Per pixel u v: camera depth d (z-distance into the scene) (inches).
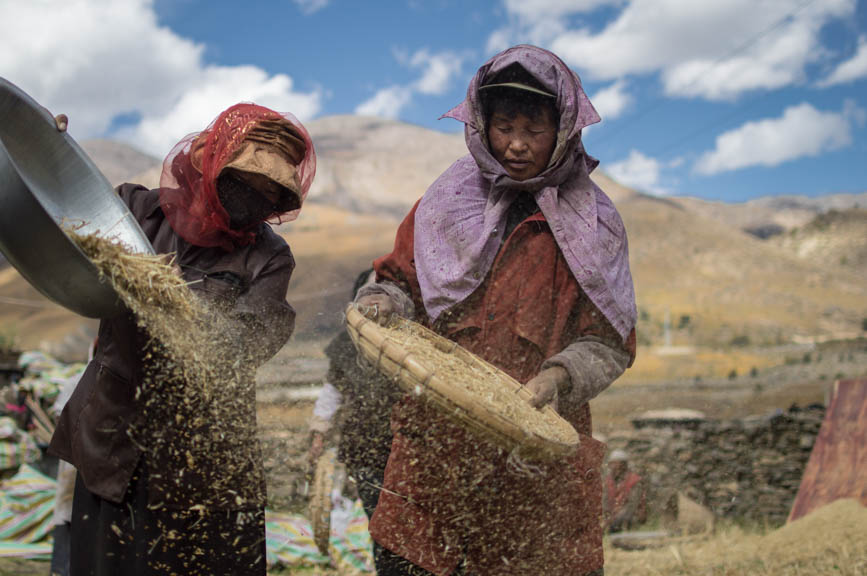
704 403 1012.5
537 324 102.1
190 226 94.3
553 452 87.0
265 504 95.2
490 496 97.8
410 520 98.6
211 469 90.0
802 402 1208.2
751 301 5457.7
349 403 130.4
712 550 187.2
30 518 216.7
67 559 156.4
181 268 95.1
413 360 84.5
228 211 94.2
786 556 167.6
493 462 97.3
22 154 96.3
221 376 90.4
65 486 157.0
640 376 2022.6
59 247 78.7
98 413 89.3
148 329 86.7
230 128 93.8
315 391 149.9
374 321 101.1
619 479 296.5
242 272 95.6
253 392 93.6
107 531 89.2
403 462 100.0
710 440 397.7
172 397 89.5
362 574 185.5
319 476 164.4
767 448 390.3
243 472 91.7
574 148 103.4
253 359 94.0
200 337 89.7
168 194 95.6
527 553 98.4
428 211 107.8
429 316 105.7
